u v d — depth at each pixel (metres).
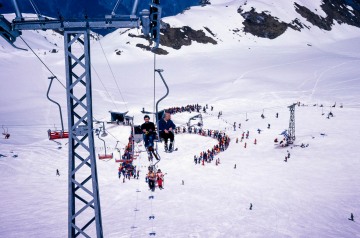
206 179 33.00
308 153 39.75
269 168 35.69
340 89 77.88
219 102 73.12
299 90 80.44
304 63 115.75
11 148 41.38
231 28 172.50
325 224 22.66
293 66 111.75
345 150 39.25
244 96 77.50
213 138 48.00
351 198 26.91
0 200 26.77
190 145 46.31
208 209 25.28
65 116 62.25
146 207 25.78
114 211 25.11
